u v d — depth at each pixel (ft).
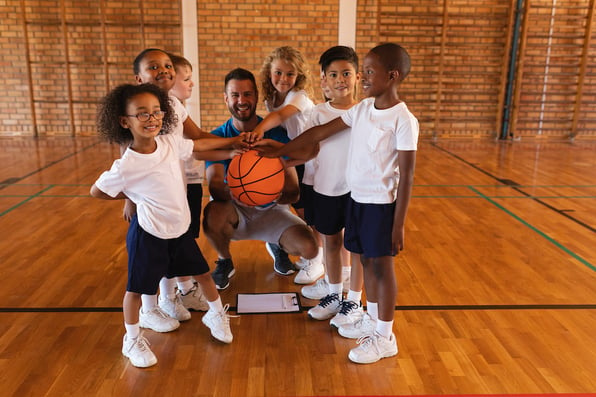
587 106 26.16
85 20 24.08
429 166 19.07
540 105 26.02
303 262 8.89
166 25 24.32
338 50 6.56
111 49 24.61
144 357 5.93
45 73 24.61
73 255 9.61
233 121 7.93
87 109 25.14
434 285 8.39
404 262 9.43
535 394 5.46
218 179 7.89
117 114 5.55
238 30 24.32
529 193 15.01
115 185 5.61
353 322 6.83
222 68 24.73
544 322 7.13
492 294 8.05
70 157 19.80
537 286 8.38
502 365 6.04
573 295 8.03
